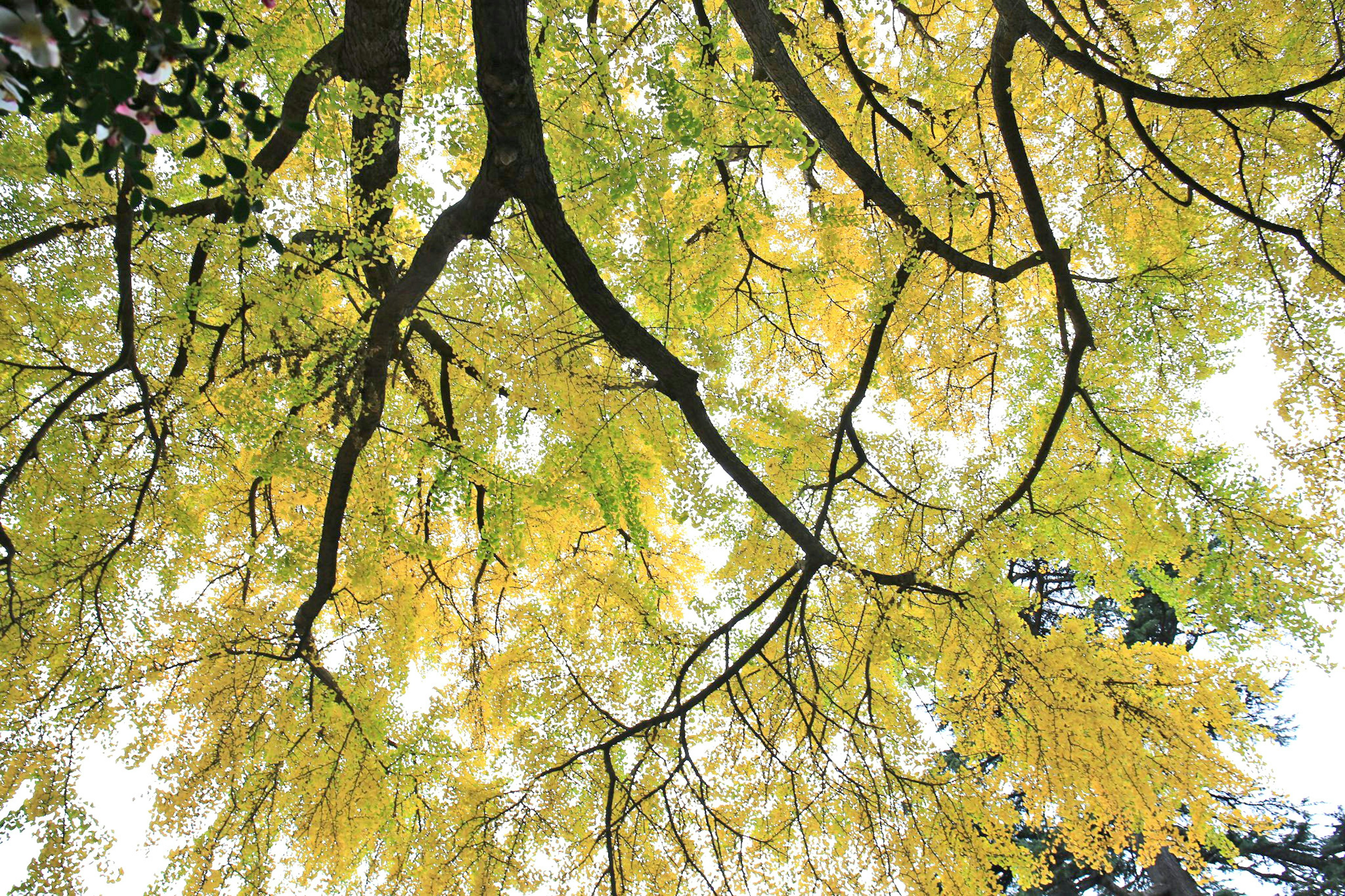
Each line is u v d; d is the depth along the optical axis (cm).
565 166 369
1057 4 497
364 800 440
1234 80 448
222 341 414
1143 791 440
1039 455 498
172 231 352
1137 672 456
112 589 416
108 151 120
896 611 466
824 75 494
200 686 414
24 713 385
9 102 112
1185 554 519
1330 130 404
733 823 460
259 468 350
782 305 562
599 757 461
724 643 487
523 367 412
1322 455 449
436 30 412
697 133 317
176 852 402
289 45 357
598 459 422
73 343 402
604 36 362
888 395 607
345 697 436
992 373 574
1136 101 499
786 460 518
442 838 441
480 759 495
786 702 482
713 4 512
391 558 486
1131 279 512
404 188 338
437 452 443
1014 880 753
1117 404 548
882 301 462
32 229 355
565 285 383
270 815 429
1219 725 444
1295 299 467
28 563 389
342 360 348
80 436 401
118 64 116
